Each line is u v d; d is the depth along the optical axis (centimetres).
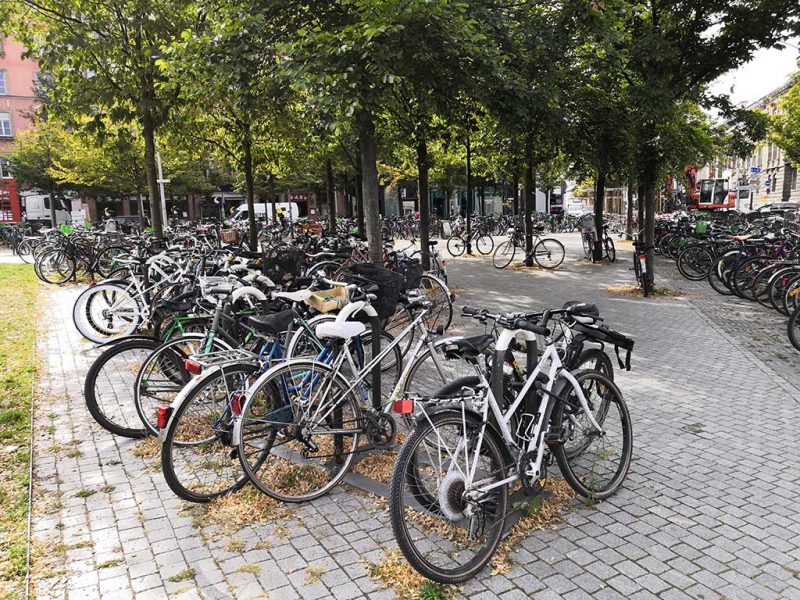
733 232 1524
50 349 716
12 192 3950
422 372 465
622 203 3741
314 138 1007
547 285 1248
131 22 892
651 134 1044
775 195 4303
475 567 290
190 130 1130
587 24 774
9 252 2272
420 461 294
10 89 4194
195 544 321
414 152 1455
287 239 1733
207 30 841
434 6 574
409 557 276
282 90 738
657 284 1236
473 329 796
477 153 1744
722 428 476
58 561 305
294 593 280
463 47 636
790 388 571
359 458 416
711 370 632
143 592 281
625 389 571
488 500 303
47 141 2580
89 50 914
